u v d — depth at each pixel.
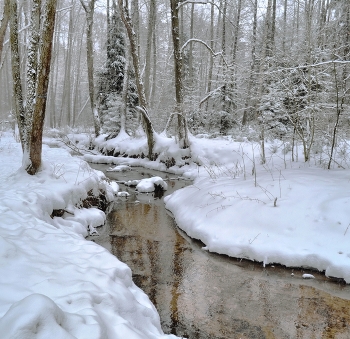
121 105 19.30
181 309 3.93
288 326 3.62
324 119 8.73
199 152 13.88
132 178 12.56
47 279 2.91
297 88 8.95
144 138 17.34
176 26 12.88
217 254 5.56
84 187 7.43
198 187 8.34
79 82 37.91
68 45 32.44
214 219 6.24
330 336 3.44
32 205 5.52
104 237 6.36
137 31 18.14
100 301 2.74
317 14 11.28
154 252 5.67
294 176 6.94
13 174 7.43
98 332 2.13
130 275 3.72
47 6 6.38
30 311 1.95
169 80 24.55
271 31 16.33
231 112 18.55
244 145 13.23
